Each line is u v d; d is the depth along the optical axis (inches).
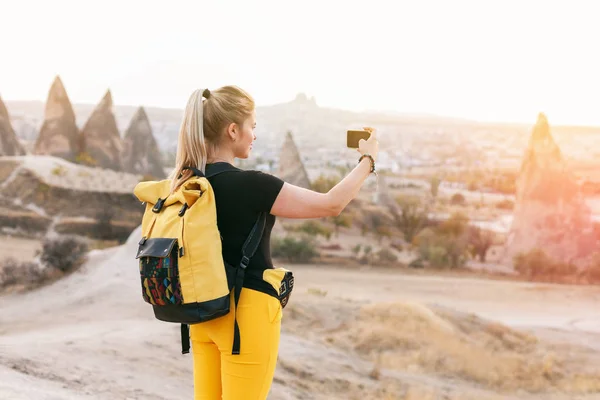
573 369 965.8
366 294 2817.4
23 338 521.3
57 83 7431.1
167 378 363.3
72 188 4261.8
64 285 1343.5
